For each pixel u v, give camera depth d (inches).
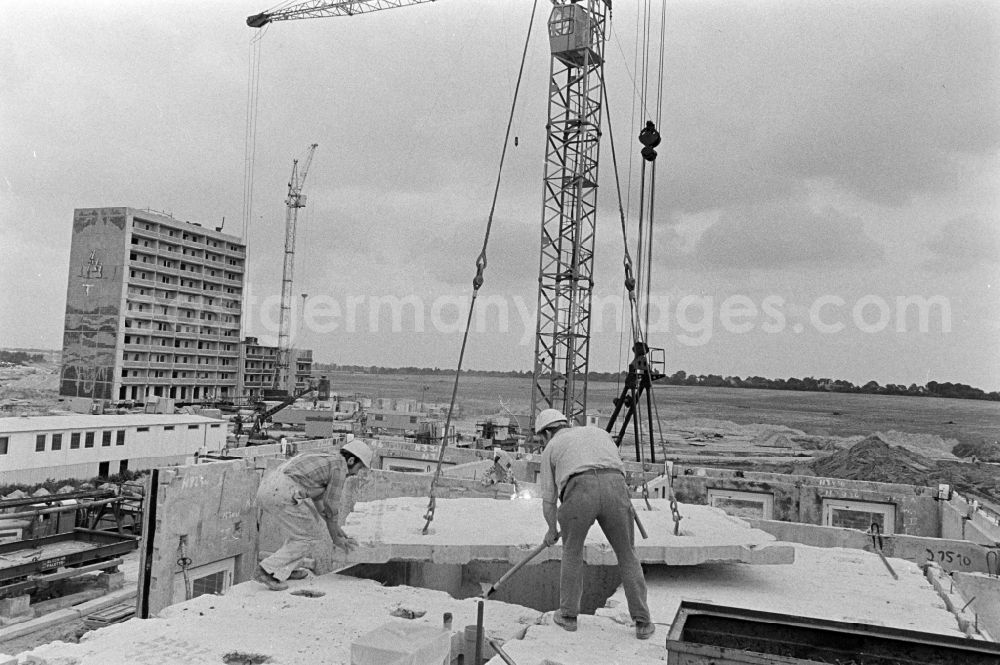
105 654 180.5
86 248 3629.4
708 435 3659.0
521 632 206.4
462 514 329.4
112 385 3518.7
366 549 264.8
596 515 191.9
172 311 3863.2
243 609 222.4
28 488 1282.0
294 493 250.1
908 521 633.6
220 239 4175.7
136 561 951.0
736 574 284.5
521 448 988.6
